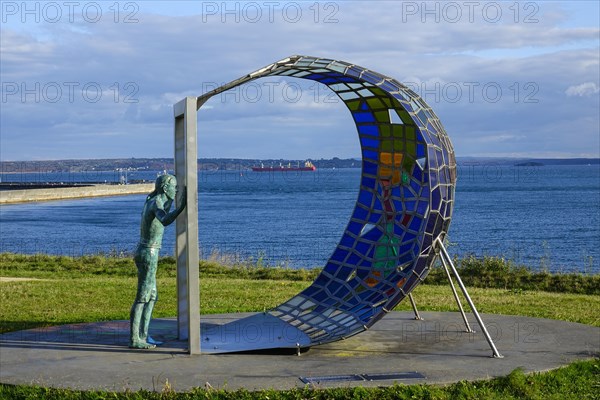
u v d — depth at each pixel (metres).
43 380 8.20
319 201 92.38
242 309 13.49
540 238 43.72
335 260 11.35
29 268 21.38
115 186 107.38
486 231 48.66
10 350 9.70
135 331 9.79
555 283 18.11
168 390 7.66
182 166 10.00
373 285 10.53
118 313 13.02
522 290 17.12
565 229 49.72
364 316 9.75
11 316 12.68
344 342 10.23
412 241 10.34
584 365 8.89
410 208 10.67
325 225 56.31
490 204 79.44
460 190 117.19
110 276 19.84
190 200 9.32
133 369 8.66
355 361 9.09
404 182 10.84
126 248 39.31
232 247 40.75
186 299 10.31
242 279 19.11
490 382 8.16
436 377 8.28
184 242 10.22
